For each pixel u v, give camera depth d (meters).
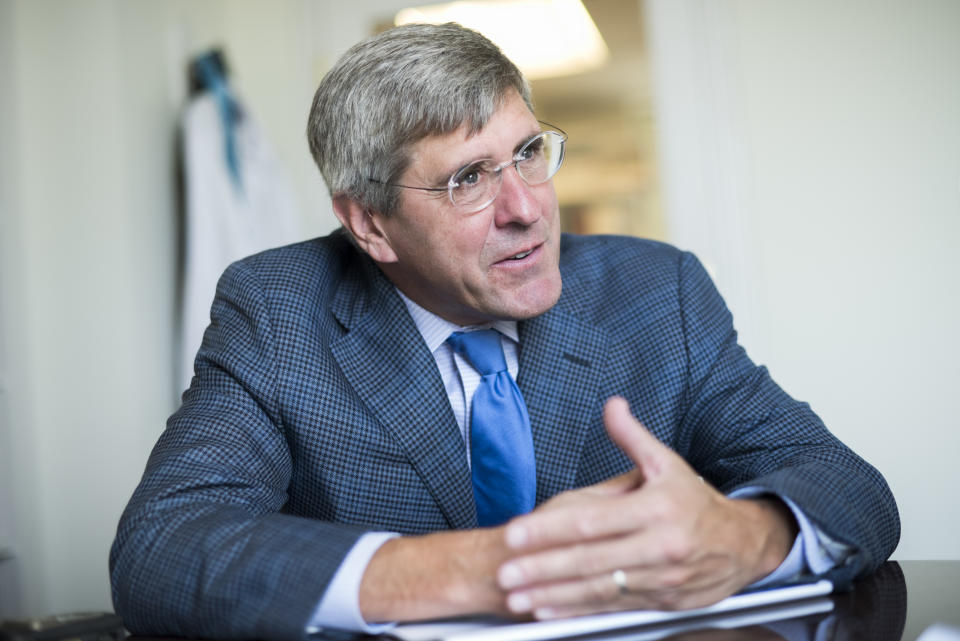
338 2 3.82
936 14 3.13
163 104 3.18
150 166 3.07
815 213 3.23
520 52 3.73
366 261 1.49
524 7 3.64
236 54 3.67
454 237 1.30
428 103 1.26
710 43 3.38
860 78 3.20
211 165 3.10
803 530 0.96
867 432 3.14
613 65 3.57
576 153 3.65
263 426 1.32
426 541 0.93
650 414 1.42
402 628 0.89
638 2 3.48
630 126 3.58
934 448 3.08
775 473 1.04
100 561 2.89
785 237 3.26
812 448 1.24
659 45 3.46
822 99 3.23
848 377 3.17
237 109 3.34
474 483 1.40
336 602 0.91
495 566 0.87
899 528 1.12
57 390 2.94
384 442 1.35
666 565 0.84
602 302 1.52
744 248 3.31
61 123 2.96
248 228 3.22
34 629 0.86
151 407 2.97
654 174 3.51
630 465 1.41
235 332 1.40
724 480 1.35
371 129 1.31
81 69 2.95
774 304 3.27
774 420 1.33
